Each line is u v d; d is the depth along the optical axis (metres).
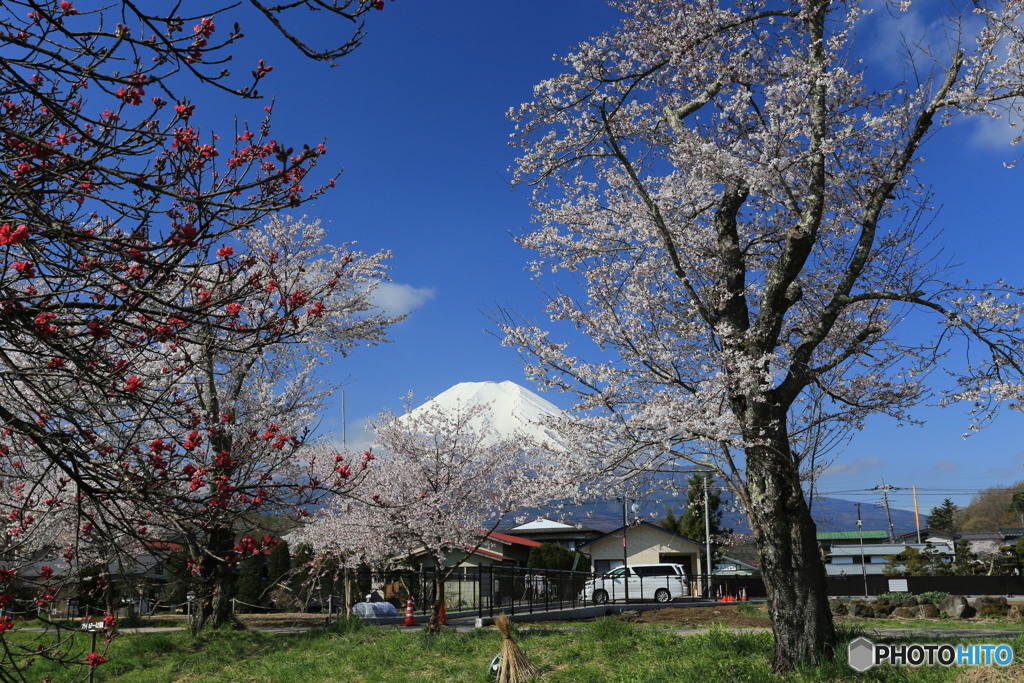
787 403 9.78
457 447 16.58
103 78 4.34
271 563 30.28
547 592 22.50
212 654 14.79
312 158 4.74
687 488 11.34
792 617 9.08
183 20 4.45
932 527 79.19
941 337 10.39
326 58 4.59
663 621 17.42
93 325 4.72
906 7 10.34
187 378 9.60
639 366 10.62
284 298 5.50
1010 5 9.71
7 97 5.04
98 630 6.26
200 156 4.85
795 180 10.66
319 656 13.52
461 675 10.79
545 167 12.28
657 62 11.20
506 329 10.49
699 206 12.02
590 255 12.85
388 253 17.91
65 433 4.78
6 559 6.18
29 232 4.39
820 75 9.88
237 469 6.28
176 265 4.63
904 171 10.67
